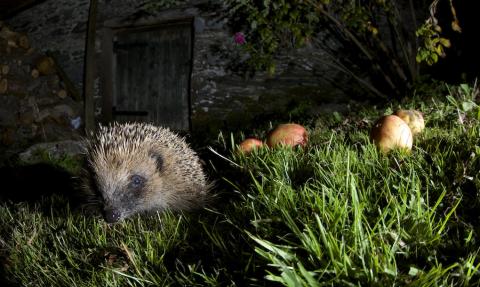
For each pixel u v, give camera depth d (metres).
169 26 1.73
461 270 0.27
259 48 1.52
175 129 1.73
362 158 0.49
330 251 0.29
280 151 0.56
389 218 0.35
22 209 0.69
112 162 0.57
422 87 1.24
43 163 1.31
